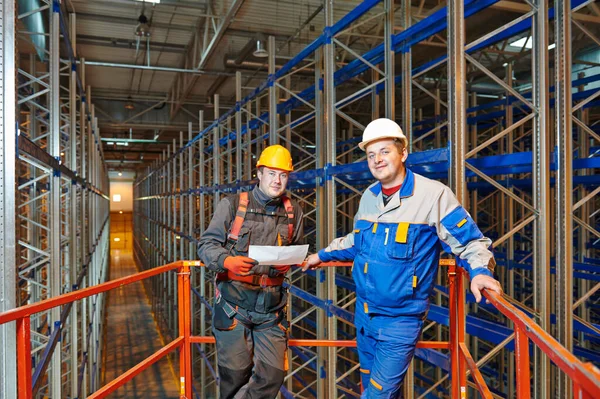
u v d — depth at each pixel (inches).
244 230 120.6
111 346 748.6
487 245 97.4
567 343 154.2
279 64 569.0
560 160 157.3
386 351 103.9
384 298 103.3
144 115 830.5
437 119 435.5
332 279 259.3
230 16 389.7
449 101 157.6
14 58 161.3
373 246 106.0
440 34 317.4
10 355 156.4
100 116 815.1
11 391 156.0
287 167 119.4
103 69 664.4
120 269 1482.5
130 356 700.0
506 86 158.6
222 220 121.9
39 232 363.6
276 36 543.2
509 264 347.3
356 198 526.9
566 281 155.4
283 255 108.7
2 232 158.7
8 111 160.2
